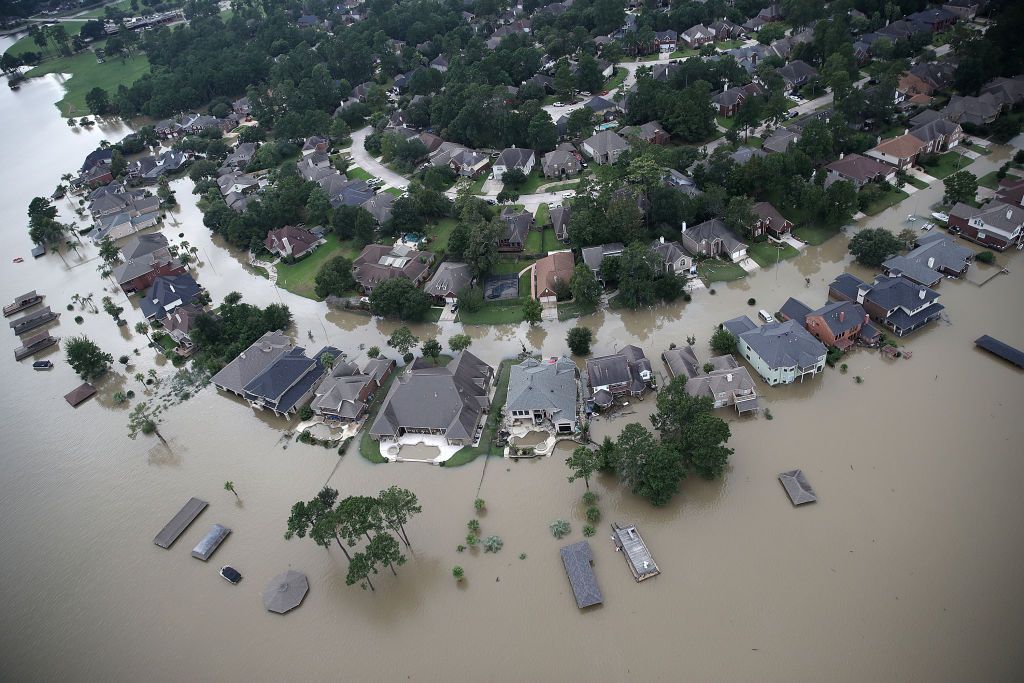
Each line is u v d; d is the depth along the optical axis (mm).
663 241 131375
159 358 131500
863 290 108875
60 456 110562
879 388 96062
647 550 78562
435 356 114062
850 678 65375
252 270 156500
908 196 137625
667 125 175250
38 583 89312
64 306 155750
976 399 91750
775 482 85312
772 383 98875
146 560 89688
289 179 176250
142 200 196500
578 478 89250
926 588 71375
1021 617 67562
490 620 75625
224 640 78375
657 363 107250
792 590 73375
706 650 69375
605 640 71875
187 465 103875
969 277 113250
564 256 130625
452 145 188750
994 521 76438
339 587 81875
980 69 160625
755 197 141375
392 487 83125
